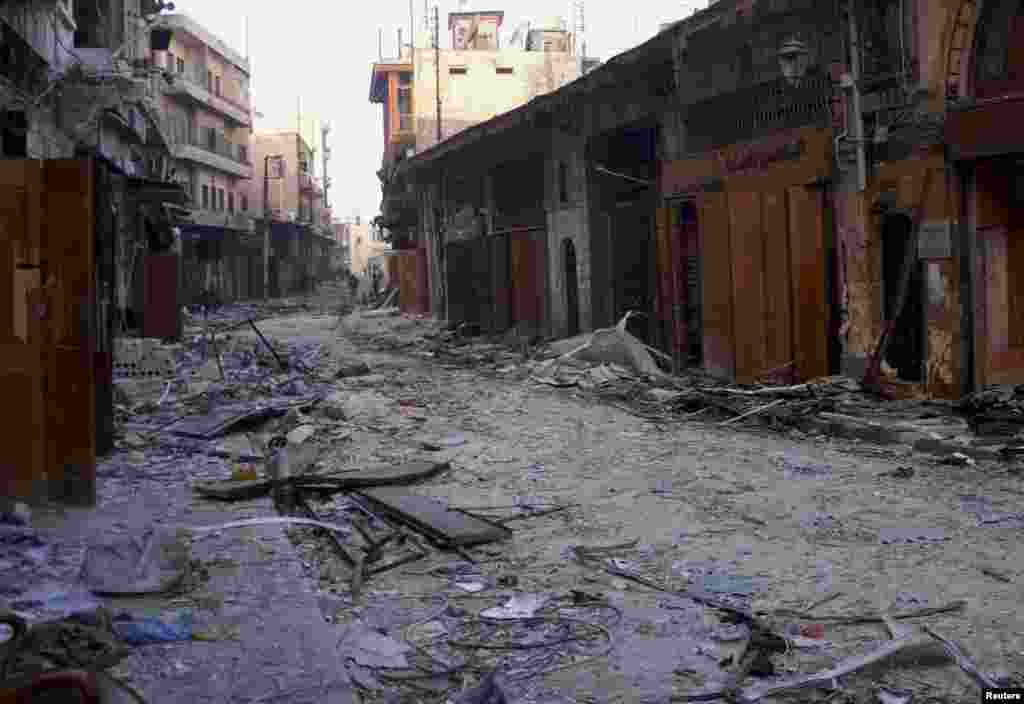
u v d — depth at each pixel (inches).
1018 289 490.0
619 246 837.8
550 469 384.5
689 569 249.3
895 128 501.7
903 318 513.3
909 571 239.9
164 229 1172.5
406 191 1675.7
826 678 176.2
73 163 291.1
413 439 458.3
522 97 1957.4
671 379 647.8
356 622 213.3
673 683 180.2
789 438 441.4
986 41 461.7
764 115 622.2
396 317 1631.4
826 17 548.4
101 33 975.0
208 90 2346.2
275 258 2923.2
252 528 285.0
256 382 683.4
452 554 268.7
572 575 247.1
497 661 192.5
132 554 224.4
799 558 254.5
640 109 768.3
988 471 350.3
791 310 580.4
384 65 2043.6
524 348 904.3
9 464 294.5
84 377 297.1
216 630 198.4
